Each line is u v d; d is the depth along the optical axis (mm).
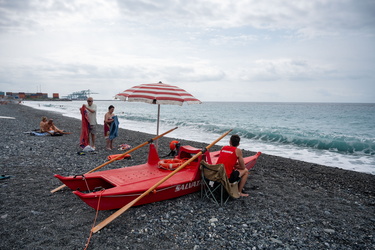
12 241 3818
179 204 5449
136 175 5828
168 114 51500
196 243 3984
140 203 5156
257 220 4902
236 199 5961
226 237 4211
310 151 13852
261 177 8180
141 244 3883
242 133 20406
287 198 6250
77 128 20375
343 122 33031
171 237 4129
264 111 65500
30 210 4902
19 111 44625
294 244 4102
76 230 4219
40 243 3789
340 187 7543
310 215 5289
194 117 41969
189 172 6234
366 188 7543
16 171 7438
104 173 5891
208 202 5656
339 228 4758
